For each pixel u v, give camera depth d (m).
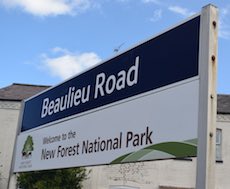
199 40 3.50
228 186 18.80
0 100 19.98
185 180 18.72
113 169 18.64
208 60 3.35
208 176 3.09
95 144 4.59
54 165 5.47
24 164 6.49
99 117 4.62
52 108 5.89
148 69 4.02
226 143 19.41
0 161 19.11
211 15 3.47
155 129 3.71
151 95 3.87
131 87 4.19
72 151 5.07
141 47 4.20
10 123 19.75
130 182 18.56
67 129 5.30
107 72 4.68
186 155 3.32
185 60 3.59
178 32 3.77
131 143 3.99
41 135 6.06
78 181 16.05
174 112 3.54
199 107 3.30
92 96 4.88
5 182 18.83
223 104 20.34
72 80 5.46
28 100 6.90
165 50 3.86
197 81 3.40
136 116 4.00
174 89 3.61
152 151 3.69
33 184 14.77
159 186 18.53
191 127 3.33
